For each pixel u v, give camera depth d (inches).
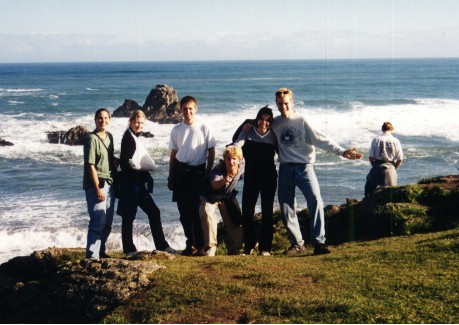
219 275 227.9
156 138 1427.2
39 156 1253.7
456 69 5925.2
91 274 232.1
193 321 185.3
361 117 1801.2
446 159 1133.1
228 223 312.0
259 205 662.5
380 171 391.5
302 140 288.2
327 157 1130.7
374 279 214.2
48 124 1798.7
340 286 209.2
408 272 220.2
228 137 1430.9
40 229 665.0
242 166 288.0
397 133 1462.8
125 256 297.0
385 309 183.3
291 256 289.4
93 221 285.3
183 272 232.4
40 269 303.9
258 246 315.6
